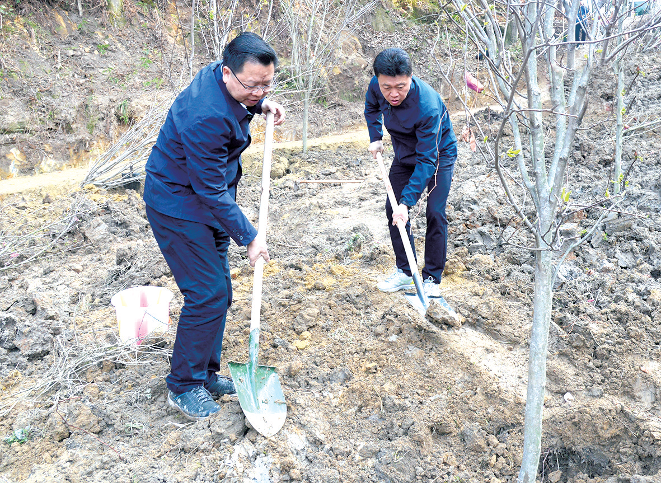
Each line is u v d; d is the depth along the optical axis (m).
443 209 3.76
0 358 3.63
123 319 3.63
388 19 9.87
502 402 3.29
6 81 6.91
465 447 3.15
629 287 4.05
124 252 4.76
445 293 4.12
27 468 2.91
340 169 6.77
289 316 3.94
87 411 3.15
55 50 7.48
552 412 3.25
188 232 2.86
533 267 4.36
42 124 6.87
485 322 3.82
